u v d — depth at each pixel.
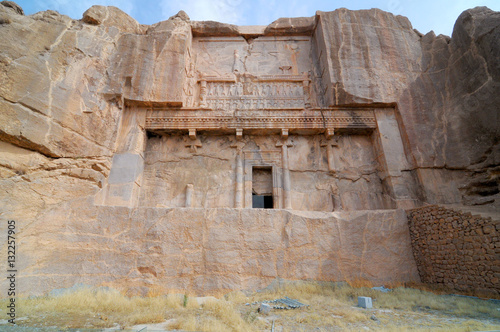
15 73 8.77
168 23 13.80
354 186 12.02
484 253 7.06
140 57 12.43
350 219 9.62
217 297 8.01
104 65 11.63
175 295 7.53
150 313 5.89
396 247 9.43
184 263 8.57
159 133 12.52
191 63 14.48
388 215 9.85
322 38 14.07
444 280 8.19
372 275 8.91
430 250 8.83
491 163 9.77
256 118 12.36
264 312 6.15
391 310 6.35
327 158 12.51
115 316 5.84
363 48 13.38
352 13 14.46
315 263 8.87
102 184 10.04
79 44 10.99
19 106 8.54
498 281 6.66
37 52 9.63
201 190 11.75
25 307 6.11
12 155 8.24
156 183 11.73
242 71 14.99
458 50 11.64
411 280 9.02
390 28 14.10
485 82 10.26
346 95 12.38
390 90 12.46
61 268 8.02
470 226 7.50
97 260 8.41
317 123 12.38
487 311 5.89
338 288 8.32
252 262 8.72
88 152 9.99
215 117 12.30
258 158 12.41
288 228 9.23
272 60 15.39
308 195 11.86
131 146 11.29
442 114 11.54
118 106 11.52
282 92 14.14
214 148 12.59
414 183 11.09
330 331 4.90
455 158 10.70
